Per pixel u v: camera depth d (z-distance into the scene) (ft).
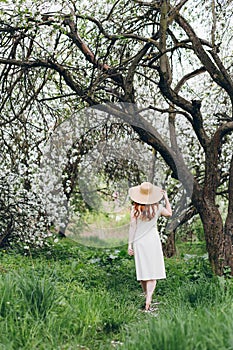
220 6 34.40
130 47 36.17
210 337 15.16
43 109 39.19
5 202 37.76
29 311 18.93
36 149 37.24
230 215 31.24
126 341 16.53
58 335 18.22
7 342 16.83
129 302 25.96
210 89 40.16
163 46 29.89
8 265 31.40
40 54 35.32
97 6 32.89
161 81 30.60
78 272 30.73
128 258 37.27
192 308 21.53
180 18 30.94
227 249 30.94
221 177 39.70
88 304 21.47
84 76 34.81
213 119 39.86
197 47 30.66
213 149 31.68
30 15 29.71
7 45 33.78
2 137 36.35
